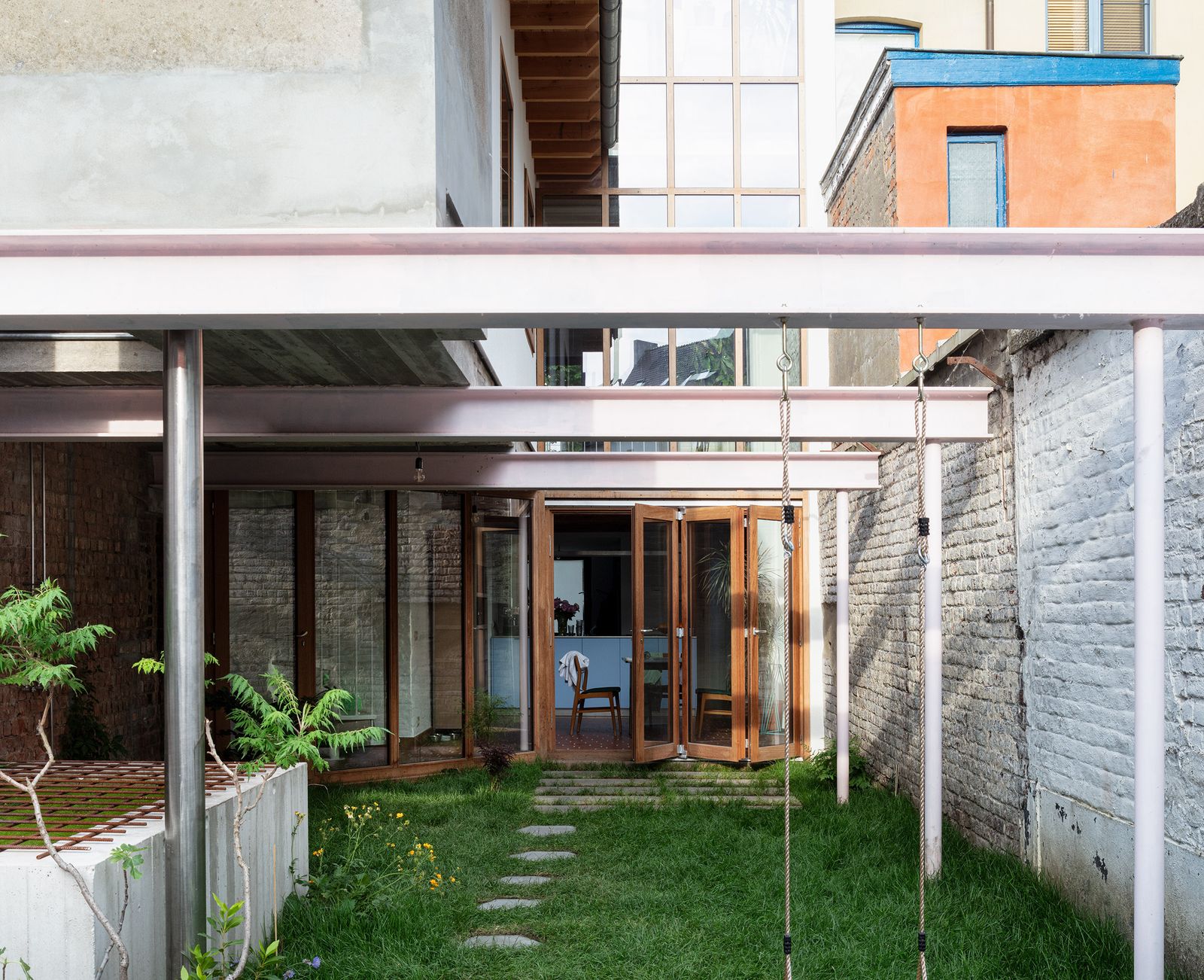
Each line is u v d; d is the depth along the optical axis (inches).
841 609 303.9
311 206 145.3
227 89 146.0
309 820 268.2
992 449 232.2
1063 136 316.8
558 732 464.4
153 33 146.7
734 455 277.6
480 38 197.3
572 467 278.4
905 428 221.9
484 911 199.0
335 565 357.7
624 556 568.4
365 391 210.1
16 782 124.0
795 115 413.1
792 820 273.3
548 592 402.9
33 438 208.2
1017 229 125.4
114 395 207.8
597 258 127.5
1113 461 179.6
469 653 379.2
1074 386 194.2
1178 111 437.7
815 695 398.6
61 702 260.2
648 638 403.2
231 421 210.5
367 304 127.0
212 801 158.7
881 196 332.8
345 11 145.9
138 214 146.0
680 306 126.9
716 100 414.3
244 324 131.7
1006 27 442.6
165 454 140.6
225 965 144.3
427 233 125.2
